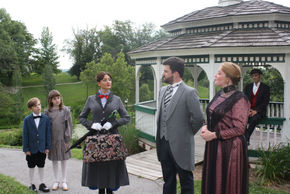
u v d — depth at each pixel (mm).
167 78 3500
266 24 7977
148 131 8906
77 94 51438
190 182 3443
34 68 62812
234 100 2957
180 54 7891
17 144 12961
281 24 8094
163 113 3529
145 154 7102
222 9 9562
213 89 7355
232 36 7574
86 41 58688
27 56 60719
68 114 4695
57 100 4621
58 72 65750
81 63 57750
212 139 3055
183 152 3379
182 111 3371
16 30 55781
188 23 9445
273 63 6625
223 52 7070
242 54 6910
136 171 5684
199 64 7570
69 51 60375
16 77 41125
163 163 3553
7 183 4766
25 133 4441
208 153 3100
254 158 6691
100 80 3744
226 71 3053
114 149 3457
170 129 3410
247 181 2955
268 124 6531
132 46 55906
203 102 10352
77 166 6160
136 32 57094
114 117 3740
